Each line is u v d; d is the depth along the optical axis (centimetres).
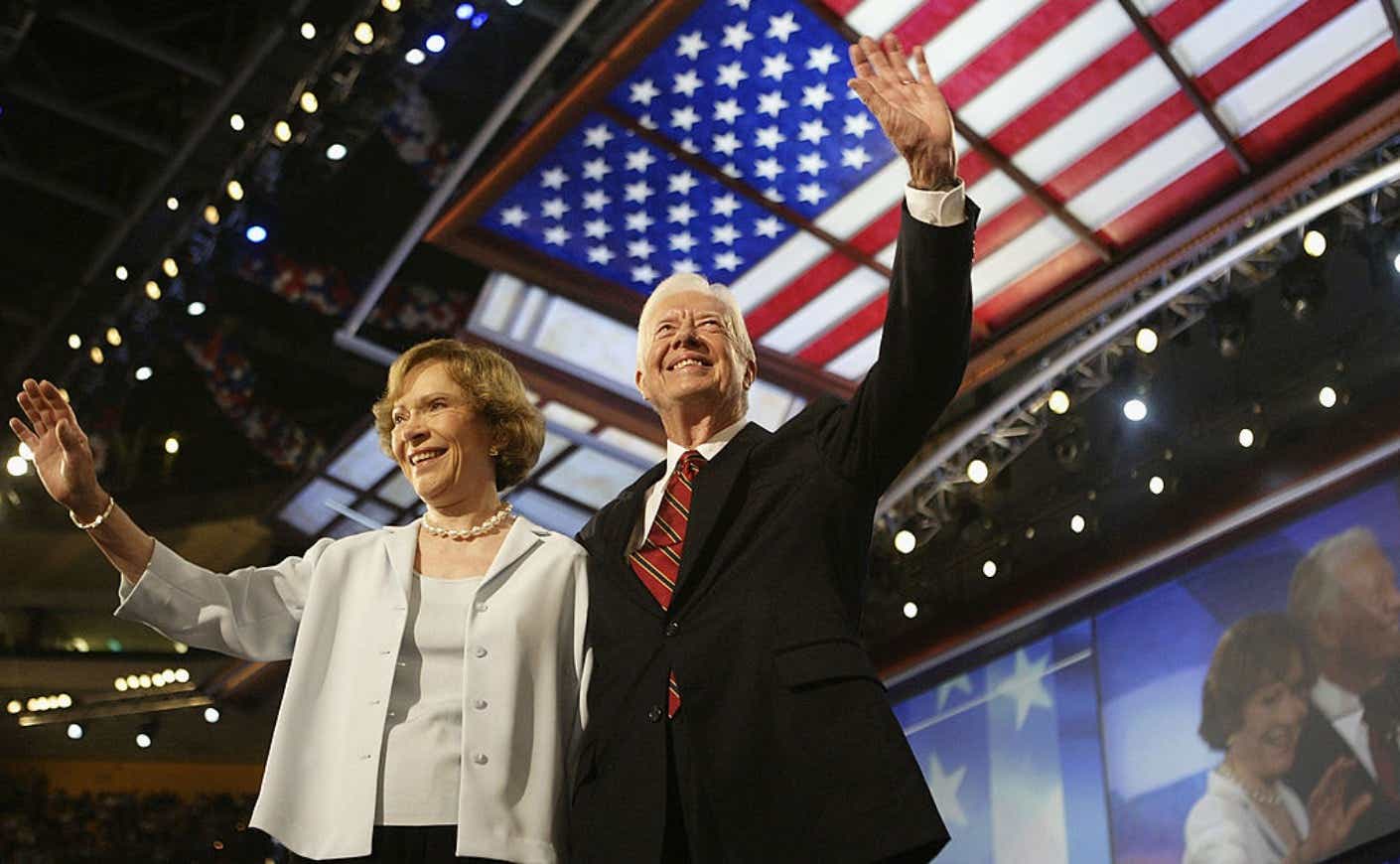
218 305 1611
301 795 280
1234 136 915
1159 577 1174
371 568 303
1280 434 1132
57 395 289
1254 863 1009
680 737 280
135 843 1875
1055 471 1308
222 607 298
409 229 1021
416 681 288
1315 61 854
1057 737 1209
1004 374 1272
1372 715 973
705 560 298
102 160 1520
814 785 266
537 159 952
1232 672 1083
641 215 1001
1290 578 1071
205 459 1861
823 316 1081
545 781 284
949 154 283
